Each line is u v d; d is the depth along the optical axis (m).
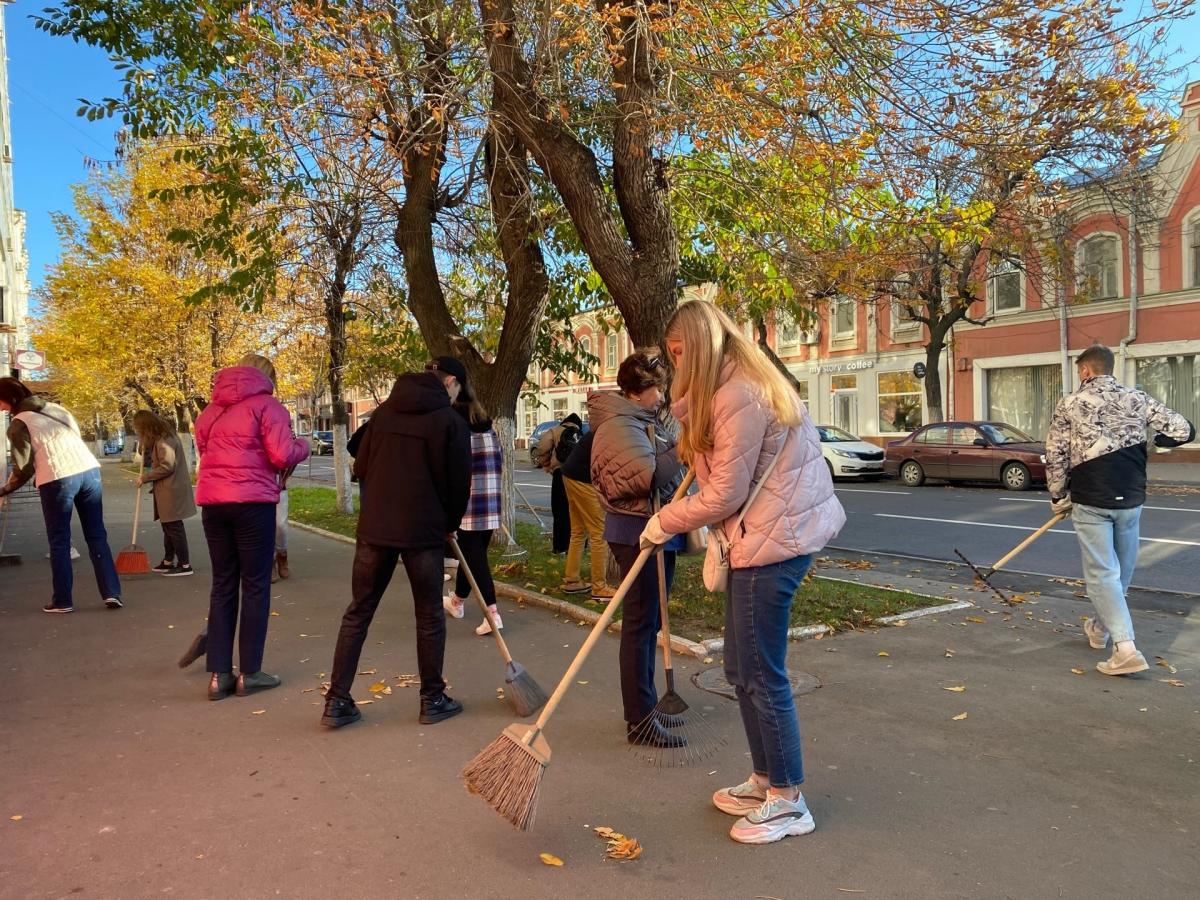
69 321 23.06
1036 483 17.36
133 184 20.45
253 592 4.73
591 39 6.96
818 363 30.52
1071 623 6.01
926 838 2.98
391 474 4.16
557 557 8.92
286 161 9.42
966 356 25.58
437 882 2.73
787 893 2.65
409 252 9.66
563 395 45.12
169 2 7.92
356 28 7.25
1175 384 21.16
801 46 6.50
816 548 2.96
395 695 4.66
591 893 2.66
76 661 5.41
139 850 2.94
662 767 3.65
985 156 6.80
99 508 7.01
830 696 4.50
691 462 3.16
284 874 2.78
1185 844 2.92
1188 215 20.58
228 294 9.07
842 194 7.20
